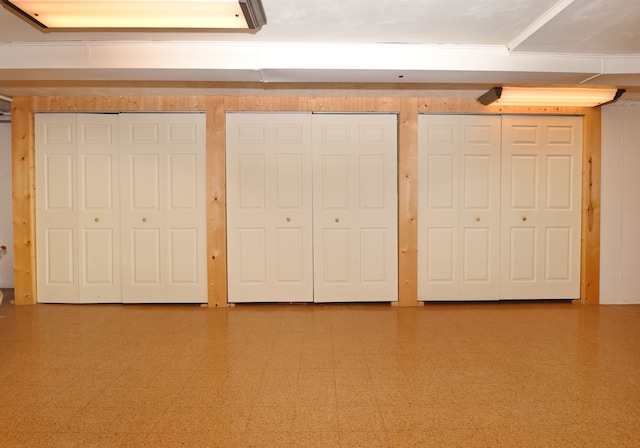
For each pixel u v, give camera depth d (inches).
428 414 105.0
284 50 153.6
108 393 116.6
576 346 154.0
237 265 213.5
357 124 212.8
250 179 212.1
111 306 212.1
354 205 214.2
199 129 210.5
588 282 217.9
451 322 185.5
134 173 211.5
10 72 156.2
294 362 139.2
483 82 173.8
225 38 148.6
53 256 214.4
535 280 219.0
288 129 211.8
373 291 215.6
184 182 211.6
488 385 121.3
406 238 213.8
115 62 151.6
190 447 91.4
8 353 147.2
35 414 105.3
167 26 122.6
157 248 213.0
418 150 213.6
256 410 107.2
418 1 121.7
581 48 154.1
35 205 213.2
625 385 121.0
